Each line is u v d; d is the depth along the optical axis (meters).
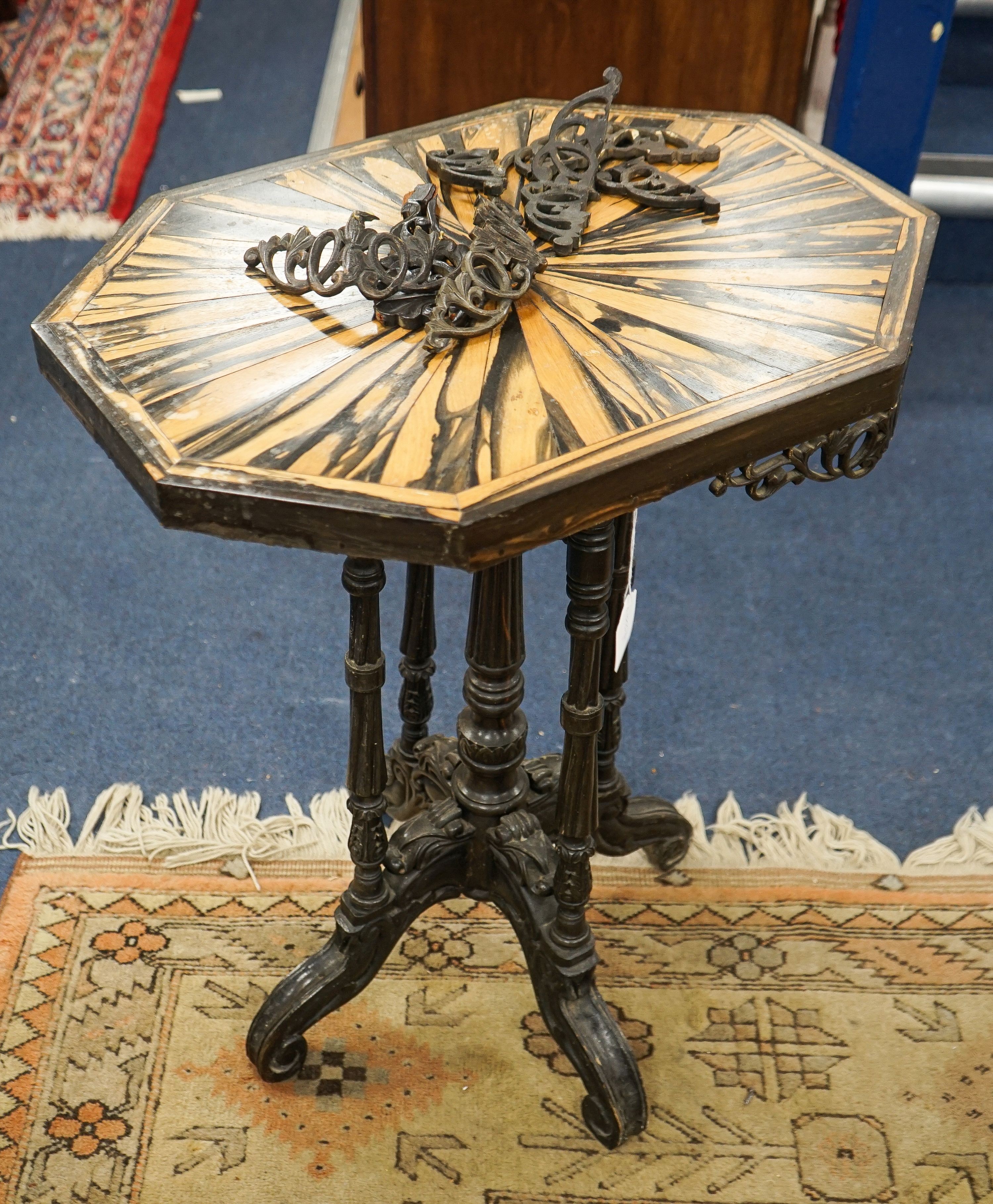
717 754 1.79
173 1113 1.36
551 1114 1.38
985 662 1.95
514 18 2.38
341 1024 1.46
